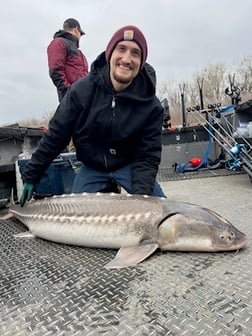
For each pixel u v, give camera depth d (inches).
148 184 52.8
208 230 37.6
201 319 25.3
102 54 51.5
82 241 43.8
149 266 35.5
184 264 35.3
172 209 40.0
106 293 30.5
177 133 125.0
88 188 57.9
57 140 54.2
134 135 53.3
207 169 107.5
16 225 57.7
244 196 65.5
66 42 82.4
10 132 80.4
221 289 29.4
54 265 38.2
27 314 28.0
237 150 76.9
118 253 39.4
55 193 64.7
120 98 50.6
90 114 51.8
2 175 70.3
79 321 26.4
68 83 83.5
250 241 40.7
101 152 55.6
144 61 50.3
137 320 25.8
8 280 34.9
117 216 41.9
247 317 25.1
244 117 103.9
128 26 47.8
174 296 28.9
